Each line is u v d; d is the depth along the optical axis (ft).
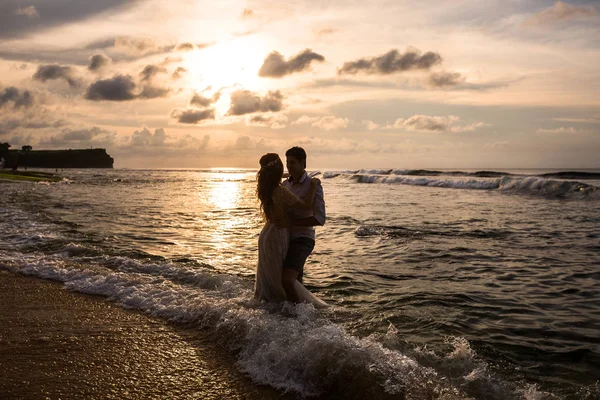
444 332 13.01
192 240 29.27
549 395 9.21
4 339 12.19
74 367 10.53
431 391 9.14
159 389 9.57
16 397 9.02
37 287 17.60
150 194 79.05
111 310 14.94
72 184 121.39
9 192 76.23
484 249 26.07
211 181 159.74
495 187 91.45
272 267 15.11
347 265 22.08
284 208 15.21
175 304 15.20
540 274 20.22
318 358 10.27
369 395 9.17
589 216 43.16
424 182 112.37
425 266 21.86
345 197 68.49
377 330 12.98
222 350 11.73
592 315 14.61
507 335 12.82
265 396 9.38
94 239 28.84
